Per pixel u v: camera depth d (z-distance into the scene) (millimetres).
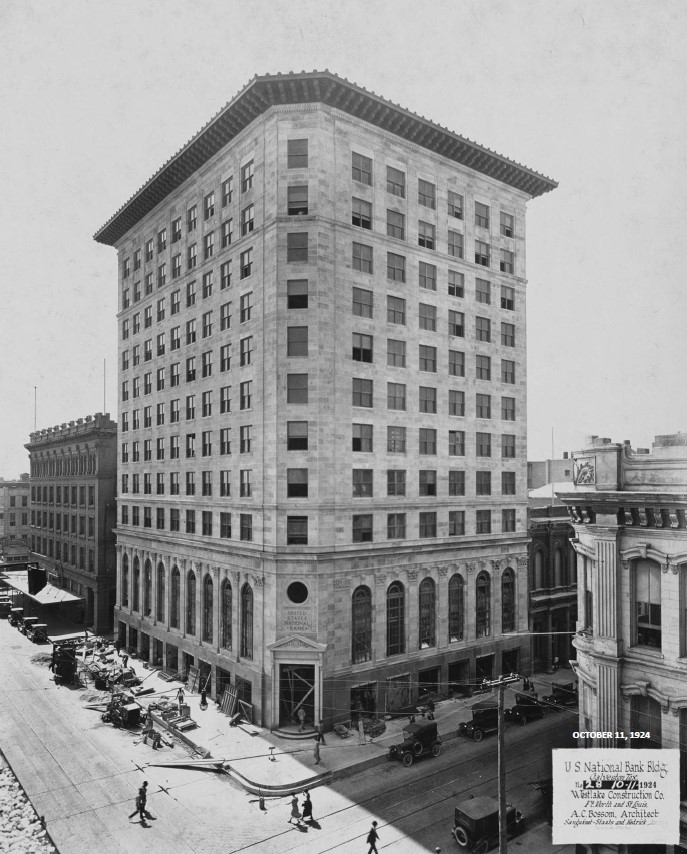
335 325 40719
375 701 40938
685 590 21672
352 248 42125
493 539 48969
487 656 48594
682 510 21375
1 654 57469
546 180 53156
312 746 36344
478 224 50781
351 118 42219
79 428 70938
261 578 40312
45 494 83750
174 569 51781
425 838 27141
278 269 40406
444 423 47062
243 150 44406
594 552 24391
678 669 21344
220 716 41375
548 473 73875
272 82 39344
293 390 40156
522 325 53750
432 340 46656
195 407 49719
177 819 28672
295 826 28062
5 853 25406
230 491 44844
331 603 39188
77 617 70875
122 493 61656
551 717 42156
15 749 36281
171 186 53000
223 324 46562
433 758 35594
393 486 43625
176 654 52000
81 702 44469
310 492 39344
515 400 52812
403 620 43406
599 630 23734
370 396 42531
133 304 60344
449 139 46438
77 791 31281
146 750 36375
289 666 39156
